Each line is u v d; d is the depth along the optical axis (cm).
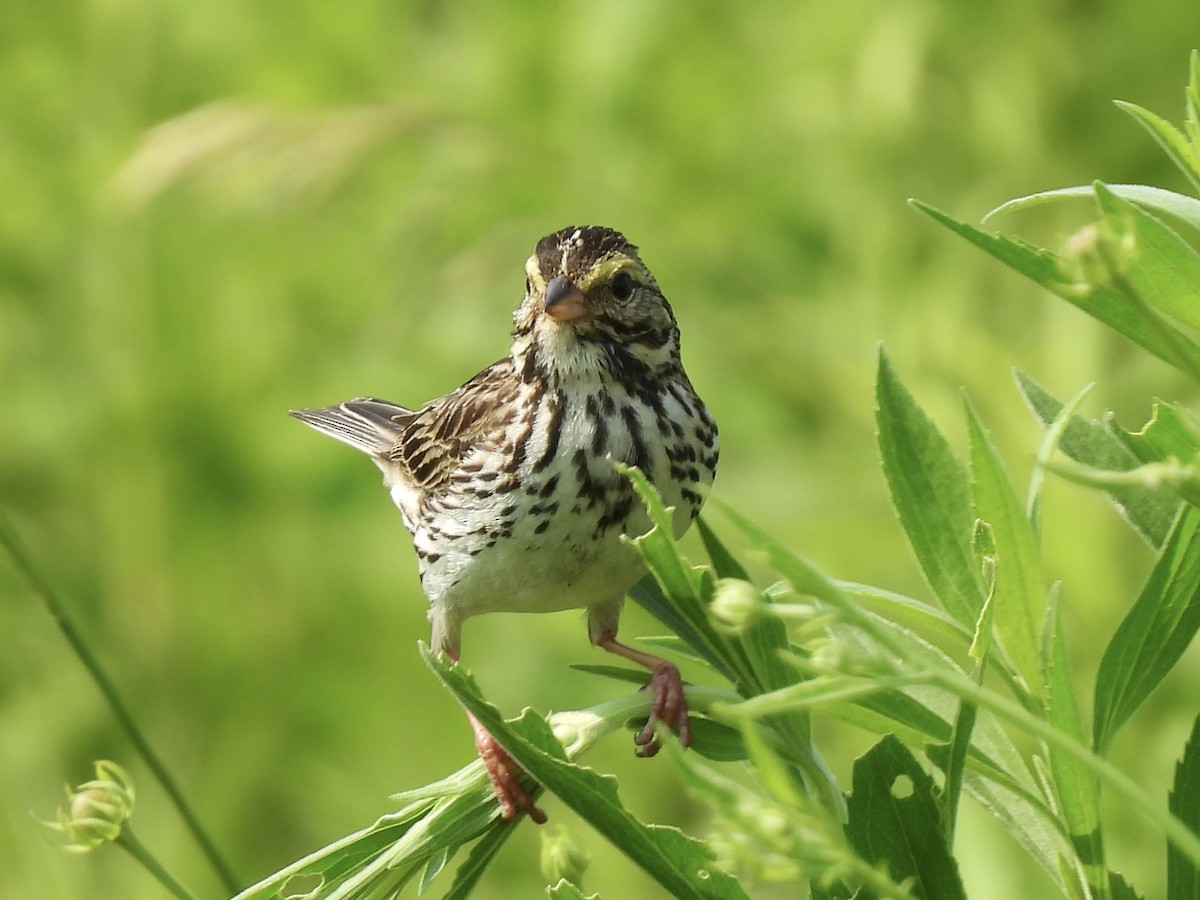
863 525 1117
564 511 731
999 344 1098
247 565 1311
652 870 439
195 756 1253
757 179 1262
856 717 484
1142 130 1151
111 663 1275
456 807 508
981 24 1177
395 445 964
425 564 788
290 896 502
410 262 1304
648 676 545
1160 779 941
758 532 358
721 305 1212
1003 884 908
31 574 779
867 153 1200
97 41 1384
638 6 1297
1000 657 464
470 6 1347
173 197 1337
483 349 1302
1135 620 444
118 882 1181
